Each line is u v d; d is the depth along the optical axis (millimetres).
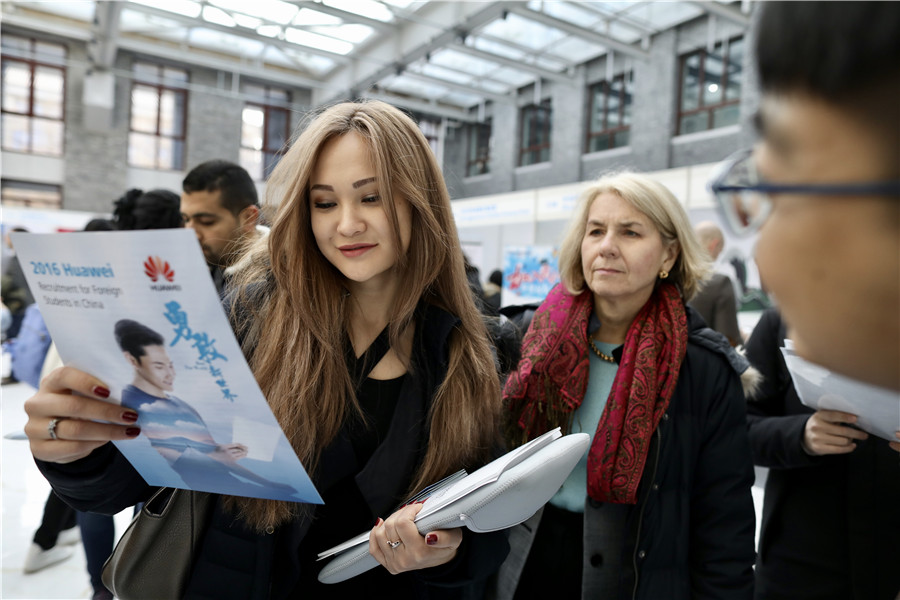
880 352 232
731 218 264
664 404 1013
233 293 870
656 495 1001
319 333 784
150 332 557
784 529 1230
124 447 689
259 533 764
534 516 1071
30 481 2961
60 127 11031
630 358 1067
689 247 1099
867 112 209
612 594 1002
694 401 1060
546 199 6988
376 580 870
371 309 883
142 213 1600
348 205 756
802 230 229
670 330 1077
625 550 995
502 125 12406
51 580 2082
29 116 10766
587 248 1090
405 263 833
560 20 7891
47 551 2164
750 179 258
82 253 536
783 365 1319
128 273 526
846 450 1037
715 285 2451
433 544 676
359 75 10484
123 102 11406
